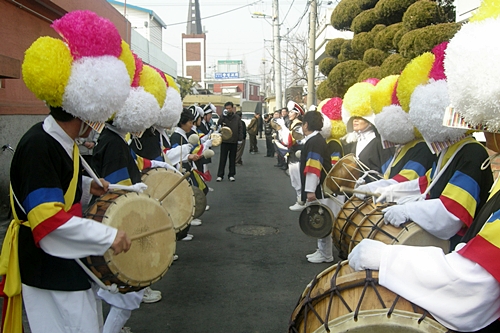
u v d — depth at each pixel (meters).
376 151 5.32
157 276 3.08
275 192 11.80
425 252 2.02
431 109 3.02
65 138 2.68
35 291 2.63
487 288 1.85
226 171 16.05
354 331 2.05
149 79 4.55
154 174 4.54
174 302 4.96
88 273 2.71
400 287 2.02
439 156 3.21
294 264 6.18
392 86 4.27
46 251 2.51
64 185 2.65
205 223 8.48
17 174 2.59
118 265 2.78
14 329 2.67
